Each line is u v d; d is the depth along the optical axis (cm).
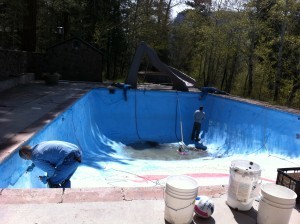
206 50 2459
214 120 1431
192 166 902
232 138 1252
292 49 2048
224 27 2236
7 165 447
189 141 1389
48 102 973
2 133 579
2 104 902
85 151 962
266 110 1124
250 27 2122
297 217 338
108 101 1422
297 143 931
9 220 297
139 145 1269
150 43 2711
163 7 2797
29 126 642
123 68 2902
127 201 348
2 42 2152
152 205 344
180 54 3162
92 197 351
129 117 1422
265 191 311
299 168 407
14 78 1323
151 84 1973
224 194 384
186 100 1530
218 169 852
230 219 328
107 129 1351
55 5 2252
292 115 989
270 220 304
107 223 305
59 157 434
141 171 811
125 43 2692
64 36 2488
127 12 2625
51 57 1736
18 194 345
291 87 2056
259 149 1068
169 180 315
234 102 1330
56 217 308
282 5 1916
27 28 1792
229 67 2536
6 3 1794
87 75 1775
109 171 785
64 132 833
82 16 2467
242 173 333
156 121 1457
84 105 1169
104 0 2517
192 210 305
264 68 2142
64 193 354
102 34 2472
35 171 564
